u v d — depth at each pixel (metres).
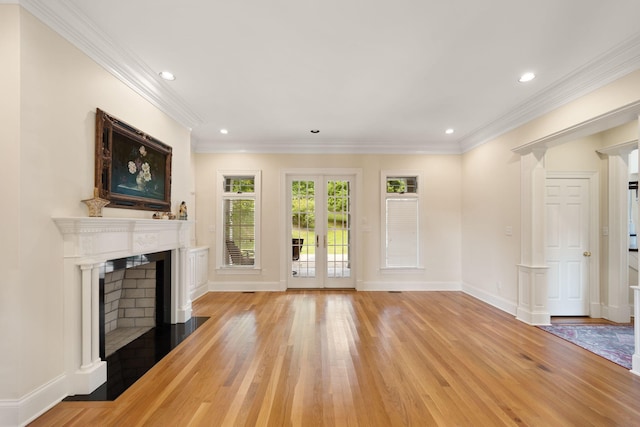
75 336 2.22
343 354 2.94
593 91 2.96
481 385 2.38
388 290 5.67
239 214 5.71
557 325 3.79
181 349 3.06
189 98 3.63
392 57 2.74
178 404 2.13
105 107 2.54
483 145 4.96
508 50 2.62
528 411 2.06
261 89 3.40
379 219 5.70
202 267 5.32
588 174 4.21
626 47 2.50
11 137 1.85
